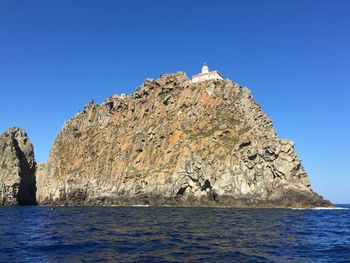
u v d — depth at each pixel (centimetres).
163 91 16362
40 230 4744
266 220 6322
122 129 16450
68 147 17862
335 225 5653
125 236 4000
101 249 3094
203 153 12788
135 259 2667
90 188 15488
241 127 13088
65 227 5138
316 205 11238
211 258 2716
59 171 17000
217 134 13188
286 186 11212
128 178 14400
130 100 17275
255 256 2808
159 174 13438
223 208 10731
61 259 2670
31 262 2558
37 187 17850
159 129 15050
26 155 18188
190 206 12231
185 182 12706
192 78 16875
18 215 8288
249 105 13600
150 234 4203
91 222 6006
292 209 10269
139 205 13350
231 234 4219
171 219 6556
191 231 4541
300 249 3177
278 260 2670
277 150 11606
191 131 14100
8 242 3534
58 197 16000
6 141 17362
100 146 16650
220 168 12125
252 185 11562
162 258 2708
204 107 14638
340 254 2947
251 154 11800
